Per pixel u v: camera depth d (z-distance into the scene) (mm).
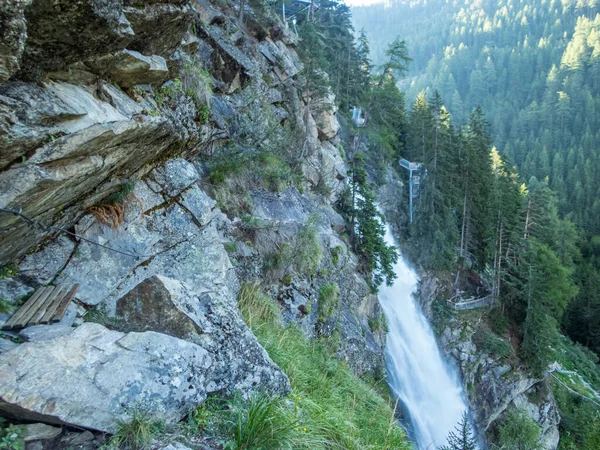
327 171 20500
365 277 18469
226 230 9656
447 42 183625
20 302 4355
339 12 41781
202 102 8898
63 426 3312
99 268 5195
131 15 4316
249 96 14633
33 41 3115
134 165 5531
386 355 17609
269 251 10664
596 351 38250
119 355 3812
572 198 67625
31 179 3279
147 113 4887
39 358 3352
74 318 4496
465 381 23328
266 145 13922
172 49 5609
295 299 10727
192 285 6430
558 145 85625
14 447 3020
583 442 25625
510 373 23781
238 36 16219
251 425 4098
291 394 5680
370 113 34531
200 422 4070
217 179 10391
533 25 170750
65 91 3619
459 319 25578
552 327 29109
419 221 29188
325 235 14133
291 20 31438
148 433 3500
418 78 154750
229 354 4828
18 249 4301
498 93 124000
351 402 7922
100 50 3781
